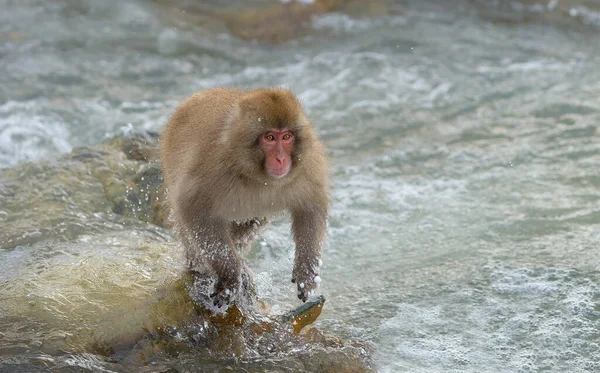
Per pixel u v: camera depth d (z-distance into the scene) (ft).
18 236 49.80
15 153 68.74
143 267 45.70
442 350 43.01
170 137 44.24
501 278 49.34
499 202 59.47
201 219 40.37
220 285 41.01
